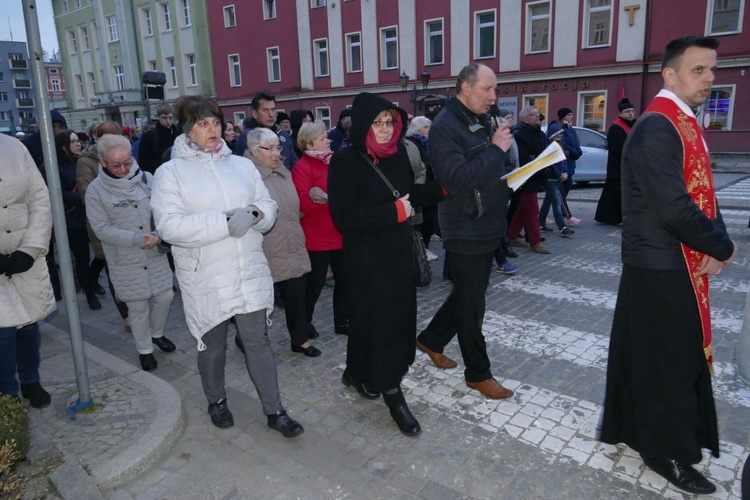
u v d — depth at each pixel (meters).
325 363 4.07
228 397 3.62
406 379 3.74
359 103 2.88
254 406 3.50
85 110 38.78
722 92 18.20
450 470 2.77
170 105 6.57
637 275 2.48
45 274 3.22
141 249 3.84
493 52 21.64
